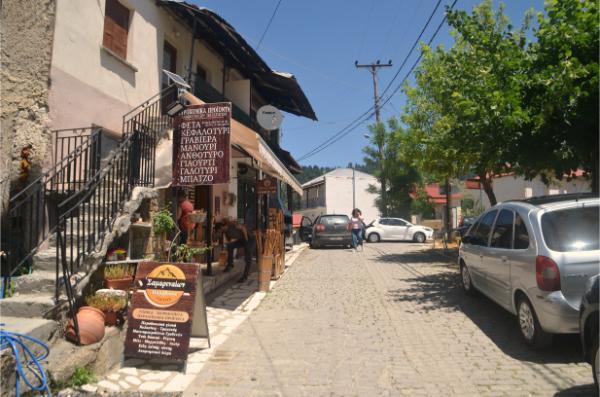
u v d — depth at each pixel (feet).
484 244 22.95
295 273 39.42
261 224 50.06
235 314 24.17
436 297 27.58
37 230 20.47
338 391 14.21
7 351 12.46
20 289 16.97
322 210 169.58
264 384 14.85
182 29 38.99
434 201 115.14
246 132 28.25
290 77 50.19
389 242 87.66
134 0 31.32
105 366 15.80
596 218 17.03
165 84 36.22
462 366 16.11
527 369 15.62
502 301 20.02
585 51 23.02
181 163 24.22
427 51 40.42
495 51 26.89
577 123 23.32
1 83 22.62
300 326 21.77
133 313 16.88
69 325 15.47
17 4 23.34
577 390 13.82
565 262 15.83
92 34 26.68
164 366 16.51
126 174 23.03
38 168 22.58
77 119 25.23
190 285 17.02
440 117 45.06
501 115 23.34
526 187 79.56
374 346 18.58
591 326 13.17
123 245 20.97
